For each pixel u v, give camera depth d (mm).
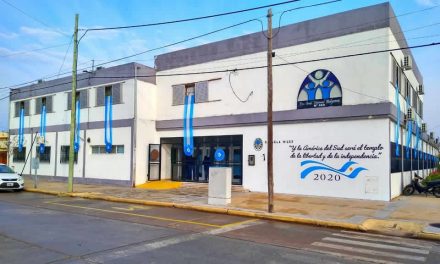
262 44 20031
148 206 15797
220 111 21562
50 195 20188
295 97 18719
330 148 17516
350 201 16047
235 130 20922
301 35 18734
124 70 24297
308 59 18438
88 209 14664
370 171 16469
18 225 10906
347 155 17047
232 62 21219
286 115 18828
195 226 11141
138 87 23734
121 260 7195
